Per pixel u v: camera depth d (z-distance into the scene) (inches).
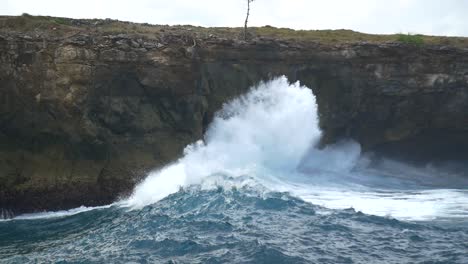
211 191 1059.9
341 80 1489.9
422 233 804.0
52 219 1114.1
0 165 1224.8
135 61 1296.8
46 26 1353.3
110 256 745.0
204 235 797.2
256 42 1413.6
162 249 749.9
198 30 1578.5
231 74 1408.7
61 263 740.0
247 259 687.7
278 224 842.2
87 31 1343.5
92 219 1056.8
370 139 1572.3
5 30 1307.8
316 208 948.0
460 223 882.1
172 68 1327.5
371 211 986.1
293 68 1455.5
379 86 1504.7
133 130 1312.7
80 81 1258.6
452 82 1514.5
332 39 1558.8
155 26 1600.6
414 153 1635.1
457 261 680.4
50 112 1256.8
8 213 1205.1
